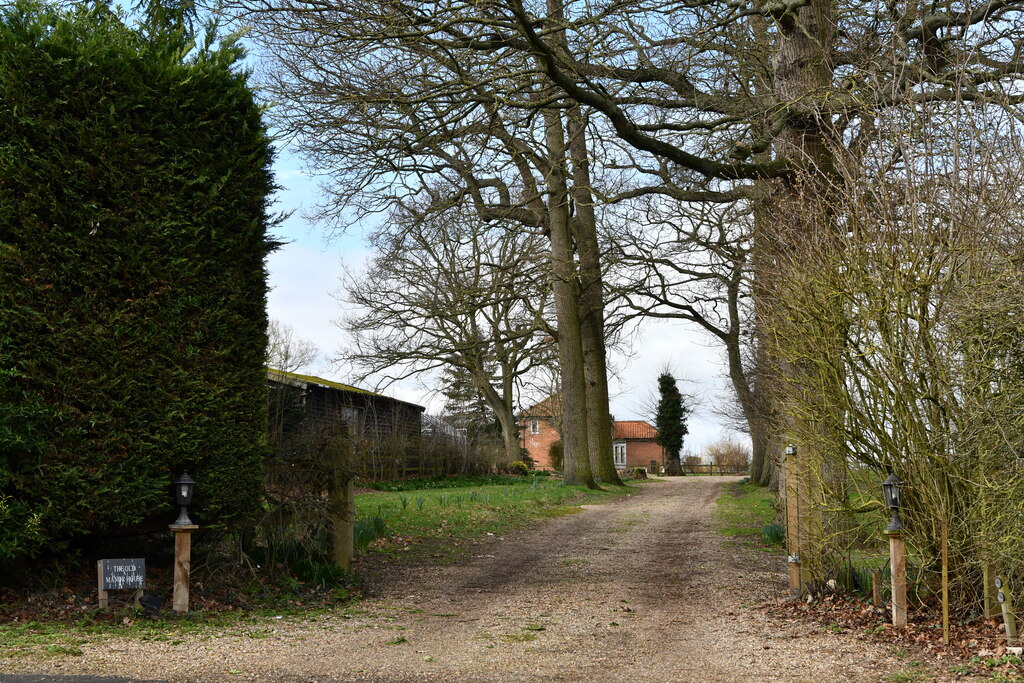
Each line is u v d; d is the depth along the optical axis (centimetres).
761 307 866
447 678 596
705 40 1285
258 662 616
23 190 739
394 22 1168
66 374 741
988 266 708
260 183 919
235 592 852
